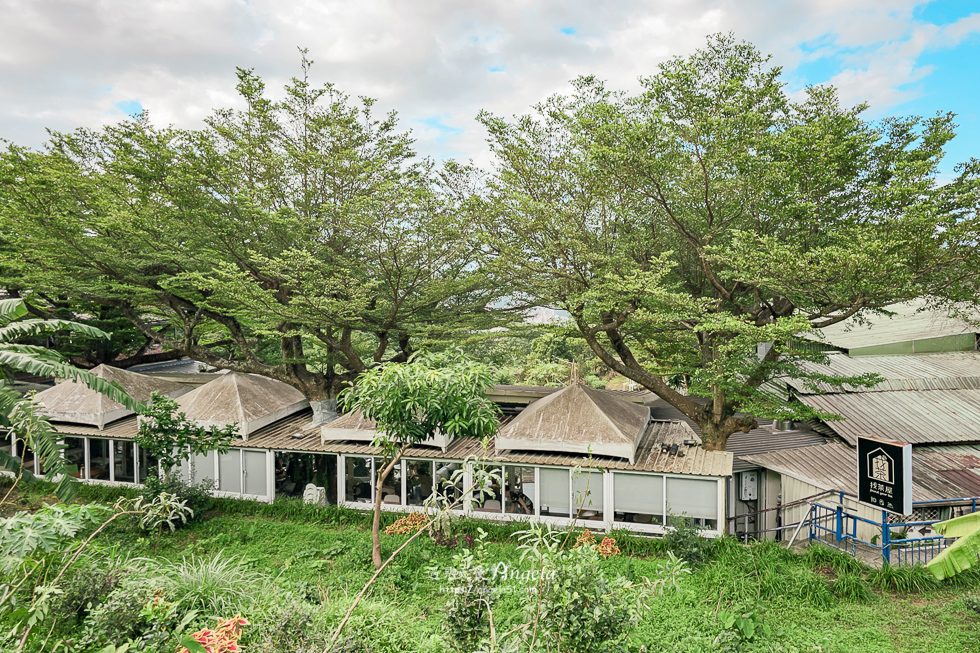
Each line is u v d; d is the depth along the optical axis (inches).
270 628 274.8
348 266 789.9
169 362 1476.4
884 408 729.6
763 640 375.2
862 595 429.4
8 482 714.8
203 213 749.3
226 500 666.2
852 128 565.0
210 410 708.7
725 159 574.9
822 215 589.6
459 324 813.9
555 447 604.4
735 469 666.8
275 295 801.6
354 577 476.1
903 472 460.8
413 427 402.9
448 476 649.0
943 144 568.4
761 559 481.1
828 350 924.6
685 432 706.2
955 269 502.6
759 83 594.9
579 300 608.4
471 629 247.0
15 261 803.4
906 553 499.2
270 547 550.9
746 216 662.5
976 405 736.3
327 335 815.1
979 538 313.6
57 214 745.6
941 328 924.6
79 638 304.0
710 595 438.0
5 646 232.7
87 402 735.7
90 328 438.3
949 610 408.8
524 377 1660.9
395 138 868.6
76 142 863.1
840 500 552.7
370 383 397.1
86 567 361.4
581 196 649.0
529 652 222.4
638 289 580.7
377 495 492.7
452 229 714.8
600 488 600.7
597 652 229.3
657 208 676.7
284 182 824.3
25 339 1018.1
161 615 291.7
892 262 460.1
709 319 564.4
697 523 571.8
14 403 379.9
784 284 535.2
